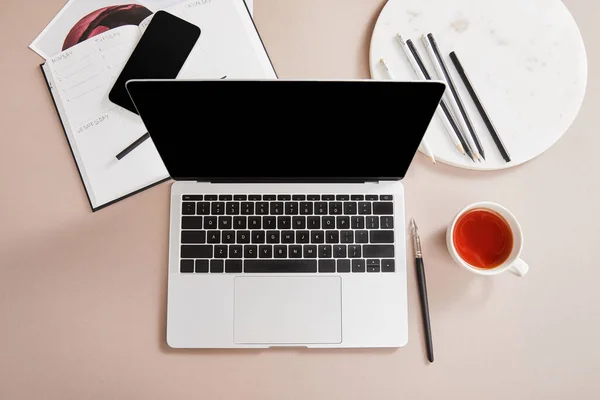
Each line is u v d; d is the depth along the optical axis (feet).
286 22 2.33
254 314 2.12
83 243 2.20
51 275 2.18
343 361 2.15
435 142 2.24
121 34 2.30
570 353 2.17
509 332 2.18
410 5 2.31
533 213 2.26
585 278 2.22
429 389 2.15
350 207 2.18
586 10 2.35
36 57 2.29
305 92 1.67
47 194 2.22
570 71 2.29
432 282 2.21
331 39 2.33
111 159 2.24
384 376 2.15
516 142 2.24
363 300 2.14
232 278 2.14
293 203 2.17
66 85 2.27
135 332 2.16
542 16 2.32
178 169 2.09
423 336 2.17
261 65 2.31
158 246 2.21
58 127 2.25
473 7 2.32
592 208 2.26
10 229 2.20
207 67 2.29
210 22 2.31
